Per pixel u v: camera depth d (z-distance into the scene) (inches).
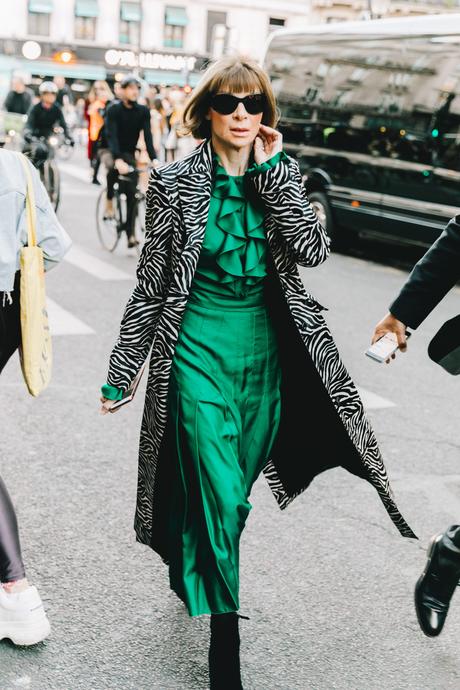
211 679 101.3
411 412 220.1
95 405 210.4
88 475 169.8
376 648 118.8
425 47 417.1
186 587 100.1
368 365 261.3
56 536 144.5
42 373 113.0
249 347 105.7
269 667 113.3
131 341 105.6
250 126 101.7
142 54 1710.1
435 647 119.8
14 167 110.8
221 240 102.2
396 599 131.8
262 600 129.3
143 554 140.3
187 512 102.2
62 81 992.9
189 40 1744.6
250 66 101.8
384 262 469.7
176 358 103.9
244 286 104.3
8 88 1291.8
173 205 100.9
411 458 188.9
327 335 106.4
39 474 169.0
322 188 478.6
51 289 332.8
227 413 104.1
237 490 101.3
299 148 494.9
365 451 111.0
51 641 115.6
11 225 108.6
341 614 126.8
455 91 398.9
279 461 117.8
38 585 129.1
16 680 107.0
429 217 409.4
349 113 458.6
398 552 146.5
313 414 112.0
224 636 100.9
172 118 808.3
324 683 110.6
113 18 1702.8
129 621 121.6
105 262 392.5
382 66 440.5
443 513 162.7
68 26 1680.6
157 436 105.7
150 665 112.0
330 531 152.8
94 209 561.3
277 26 1771.7
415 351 281.6
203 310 104.4
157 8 1716.3
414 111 417.7
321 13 1756.9
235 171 104.6
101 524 149.8
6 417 198.8
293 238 101.9
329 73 476.7
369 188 444.8
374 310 335.6
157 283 103.8
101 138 404.8
